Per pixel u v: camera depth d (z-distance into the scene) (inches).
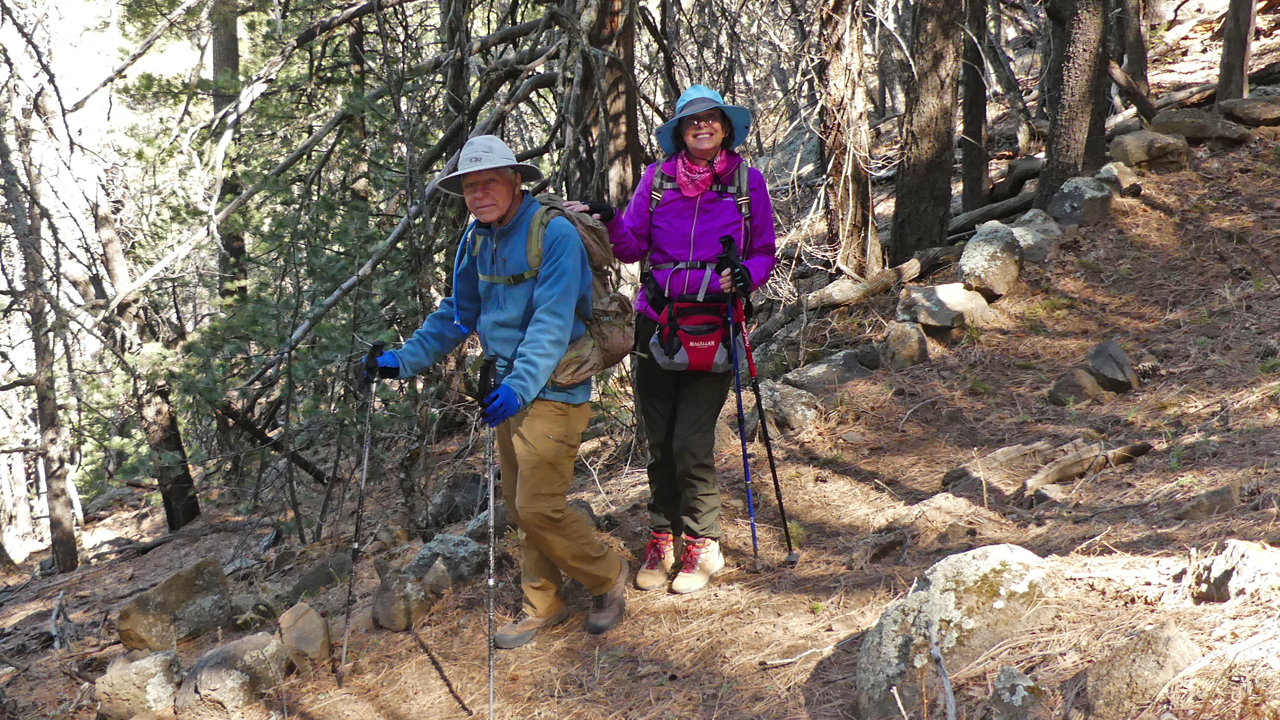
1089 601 100.3
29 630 216.8
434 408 225.1
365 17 306.3
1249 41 295.0
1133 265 226.2
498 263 122.2
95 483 417.7
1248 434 147.6
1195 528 118.6
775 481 142.9
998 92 458.9
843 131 251.0
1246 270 209.5
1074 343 204.8
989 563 102.8
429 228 199.0
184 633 164.4
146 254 328.5
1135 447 153.2
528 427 120.9
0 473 675.4
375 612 148.2
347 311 227.8
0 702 149.7
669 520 146.0
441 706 122.0
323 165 265.0
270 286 255.4
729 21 277.7
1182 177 256.4
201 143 266.7
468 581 155.3
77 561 426.9
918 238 266.1
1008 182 313.9
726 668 117.9
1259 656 78.6
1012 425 181.0
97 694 132.6
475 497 225.1
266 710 128.1
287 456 230.4
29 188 398.0
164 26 248.8
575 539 127.0
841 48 248.1
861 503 163.8
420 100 228.2
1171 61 427.2
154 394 352.8
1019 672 87.8
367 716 122.3
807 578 138.3
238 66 402.9
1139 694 79.8
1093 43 251.1
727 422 213.3
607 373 223.9
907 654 98.4
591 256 123.2
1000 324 220.8
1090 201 245.4
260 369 239.3
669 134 137.9
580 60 219.8
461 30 224.4
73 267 420.2
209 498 350.9
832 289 250.8
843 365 224.5
